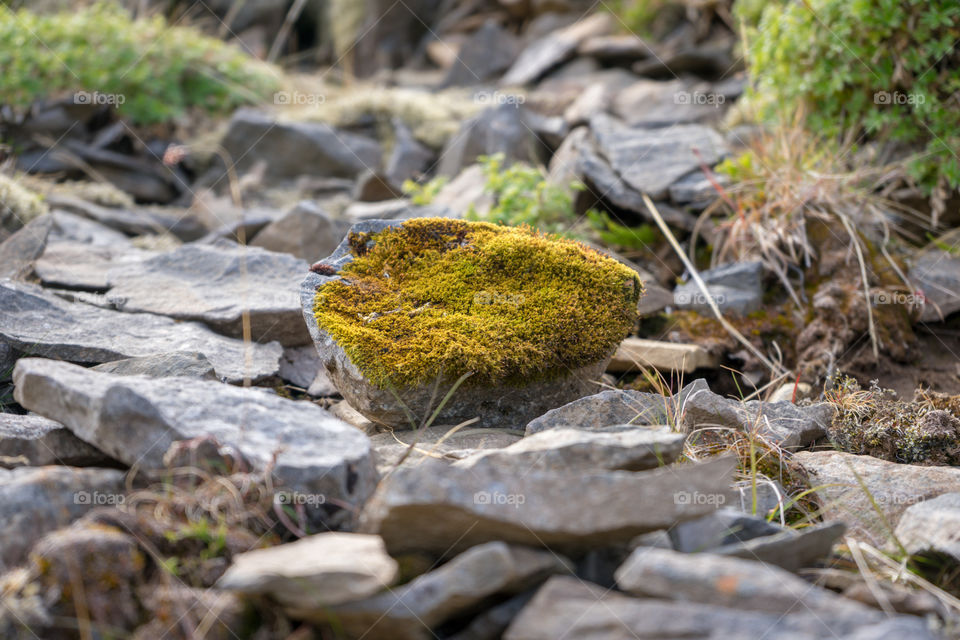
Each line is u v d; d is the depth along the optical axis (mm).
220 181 6176
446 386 2602
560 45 7801
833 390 3156
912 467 2518
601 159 4793
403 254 2904
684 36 7473
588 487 1868
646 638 1567
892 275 3773
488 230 2975
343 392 2705
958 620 1855
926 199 4328
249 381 2916
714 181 4250
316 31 10086
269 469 1981
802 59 4324
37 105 6090
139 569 1786
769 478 2459
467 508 1792
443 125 6355
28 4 7613
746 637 1532
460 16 9484
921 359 3605
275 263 3758
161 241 4906
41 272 3666
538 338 2646
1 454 2199
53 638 1688
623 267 2859
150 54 6672
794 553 1923
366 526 1934
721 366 3566
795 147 4285
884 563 2113
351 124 6617
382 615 1662
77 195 5309
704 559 1723
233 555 1882
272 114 6770
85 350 2932
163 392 2170
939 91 4117
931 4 3922
